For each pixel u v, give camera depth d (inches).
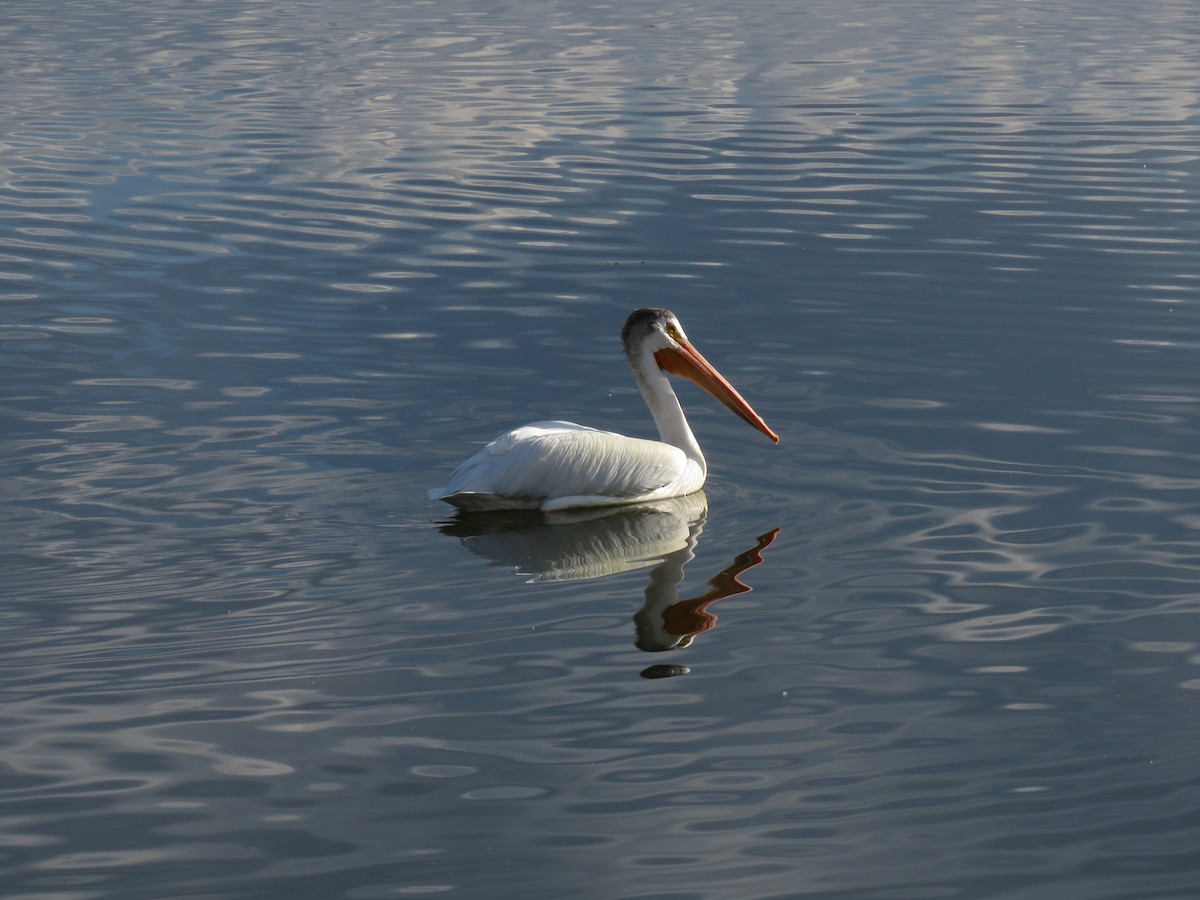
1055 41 1386.6
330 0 1753.2
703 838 269.9
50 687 325.4
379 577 388.8
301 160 929.5
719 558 404.8
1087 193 840.3
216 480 451.5
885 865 261.4
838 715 316.2
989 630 356.2
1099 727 309.7
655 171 904.9
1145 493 441.1
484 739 305.6
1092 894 253.0
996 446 482.9
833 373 560.1
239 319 624.4
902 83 1187.3
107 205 823.7
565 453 438.9
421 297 659.4
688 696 324.8
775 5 1686.8
